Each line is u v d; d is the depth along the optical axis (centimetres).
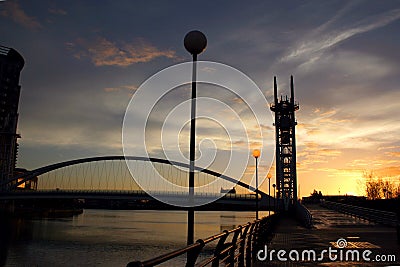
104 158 10081
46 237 6506
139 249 5228
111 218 14300
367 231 2492
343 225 3117
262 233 1625
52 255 4784
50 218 12394
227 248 702
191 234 723
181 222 11931
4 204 12575
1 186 10162
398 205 4903
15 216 12112
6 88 14925
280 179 7244
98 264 4238
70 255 4759
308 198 10712
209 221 12238
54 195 8962
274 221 2698
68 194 8912
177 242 5831
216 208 8394
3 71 14825
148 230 8025
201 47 825
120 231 7769
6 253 4869
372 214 3700
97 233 7269
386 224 3069
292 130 7350
